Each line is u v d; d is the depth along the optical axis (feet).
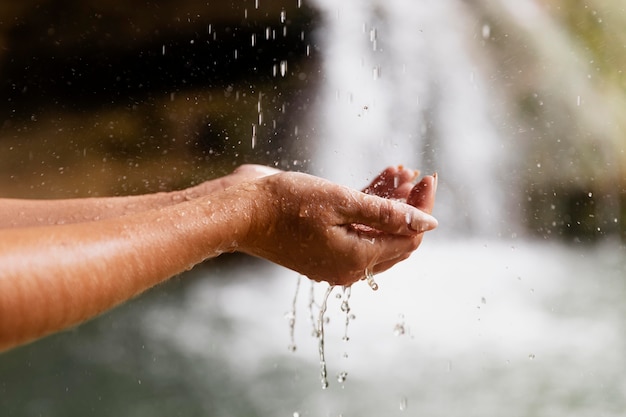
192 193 4.57
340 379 5.65
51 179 17.19
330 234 3.37
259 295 17.10
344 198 3.35
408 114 19.71
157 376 11.37
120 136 17.25
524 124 20.36
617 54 19.72
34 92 17.37
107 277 2.53
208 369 11.59
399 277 16.52
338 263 3.51
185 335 13.76
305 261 3.54
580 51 19.79
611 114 20.33
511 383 9.96
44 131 17.34
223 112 17.15
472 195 20.68
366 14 18.75
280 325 14.17
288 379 10.76
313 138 18.12
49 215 4.15
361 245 3.45
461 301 14.46
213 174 16.87
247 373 11.26
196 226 2.98
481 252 19.42
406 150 19.71
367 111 19.10
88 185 17.15
